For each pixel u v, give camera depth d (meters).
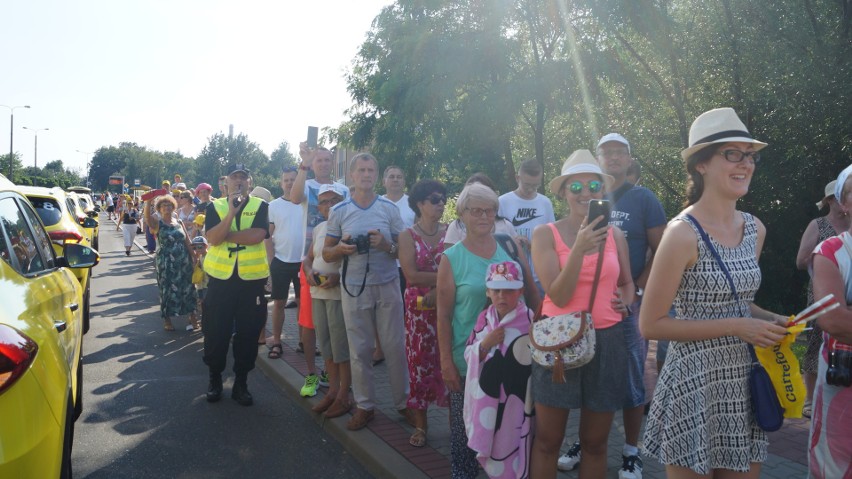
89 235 15.41
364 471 4.43
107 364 7.19
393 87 18.84
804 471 4.11
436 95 18.25
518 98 17.45
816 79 11.95
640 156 15.94
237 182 5.73
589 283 3.06
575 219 3.21
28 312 2.82
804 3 12.95
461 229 4.42
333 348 5.26
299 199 6.89
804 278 13.62
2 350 2.37
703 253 2.49
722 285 2.48
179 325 9.49
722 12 13.91
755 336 2.39
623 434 4.87
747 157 2.50
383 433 4.85
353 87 23.89
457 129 18.92
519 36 19.05
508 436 3.31
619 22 15.99
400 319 5.06
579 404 3.08
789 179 13.01
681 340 2.51
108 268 17.22
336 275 5.17
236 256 5.66
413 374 4.55
